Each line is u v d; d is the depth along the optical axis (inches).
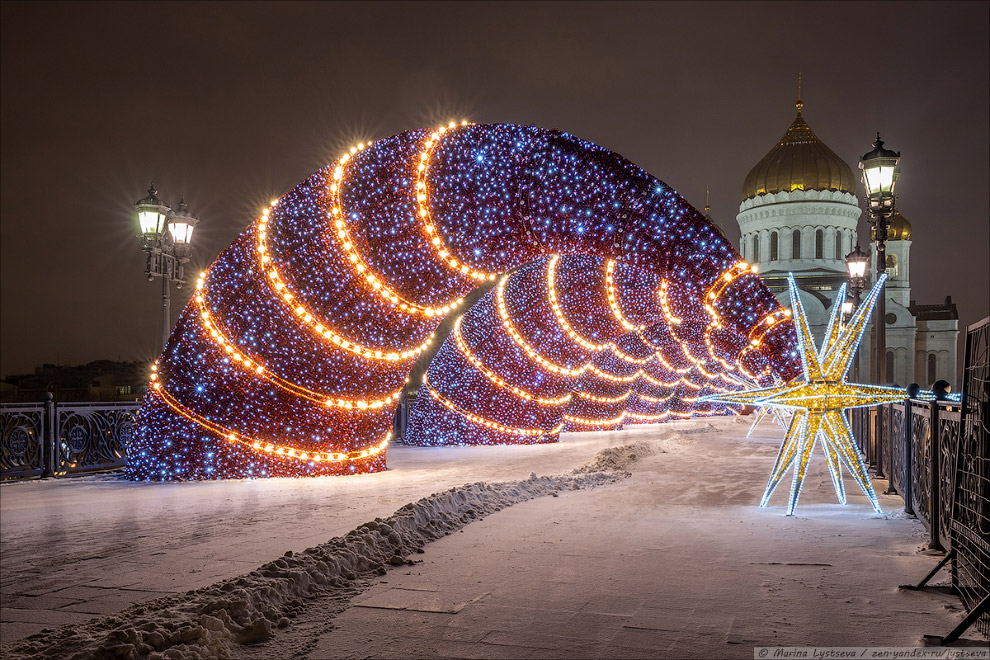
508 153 502.6
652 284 852.0
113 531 302.8
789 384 350.3
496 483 372.8
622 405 1124.5
